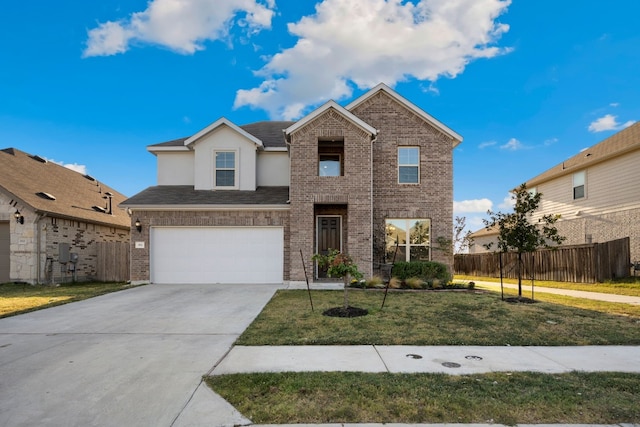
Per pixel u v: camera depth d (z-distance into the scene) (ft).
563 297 35.50
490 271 67.97
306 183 42.11
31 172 55.21
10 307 30.01
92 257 56.90
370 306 28.84
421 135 47.11
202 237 44.06
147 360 16.70
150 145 50.96
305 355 17.21
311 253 41.57
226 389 13.32
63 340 20.12
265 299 32.83
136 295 35.37
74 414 11.56
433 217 46.29
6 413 11.63
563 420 11.11
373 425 10.81
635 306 29.86
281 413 11.48
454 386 13.52
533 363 16.30
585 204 61.82
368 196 41.98
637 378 14.46
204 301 31.99
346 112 41.96
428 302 30.81
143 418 11.28
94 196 65.00
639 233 51.01
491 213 33.71
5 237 47.96
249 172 48.32
